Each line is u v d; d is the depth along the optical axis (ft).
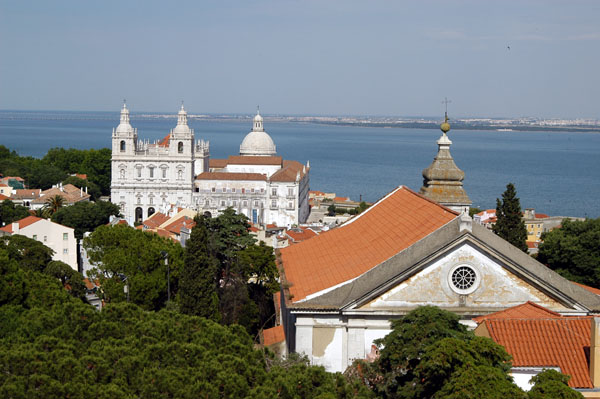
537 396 119.55
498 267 162.81
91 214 629.10
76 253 505.25
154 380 144.36
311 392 143.54
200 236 291.58
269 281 341.82
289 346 188.34
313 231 550.36
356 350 164.86
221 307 311.47
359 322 164.45
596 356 137.08
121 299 333.42
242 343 170.71
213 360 151.64
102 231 355.77
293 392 142.20
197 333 172.35
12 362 145.89
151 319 176.35
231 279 326.03
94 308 186.70
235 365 150.30
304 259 210.59
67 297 253.85
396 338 141.38
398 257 164.14
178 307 305.94
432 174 232.12
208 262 292.20
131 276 336.49
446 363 126.62
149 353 154.71
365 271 171.32
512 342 143.74
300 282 186.50
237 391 143.02
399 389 136.26
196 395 140.87
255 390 140.87
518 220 340.80
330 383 142.92
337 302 164.45
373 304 164.25
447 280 162.81
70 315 179.22
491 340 134.00
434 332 138.62
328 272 185.88
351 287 164.76
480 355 130.41
